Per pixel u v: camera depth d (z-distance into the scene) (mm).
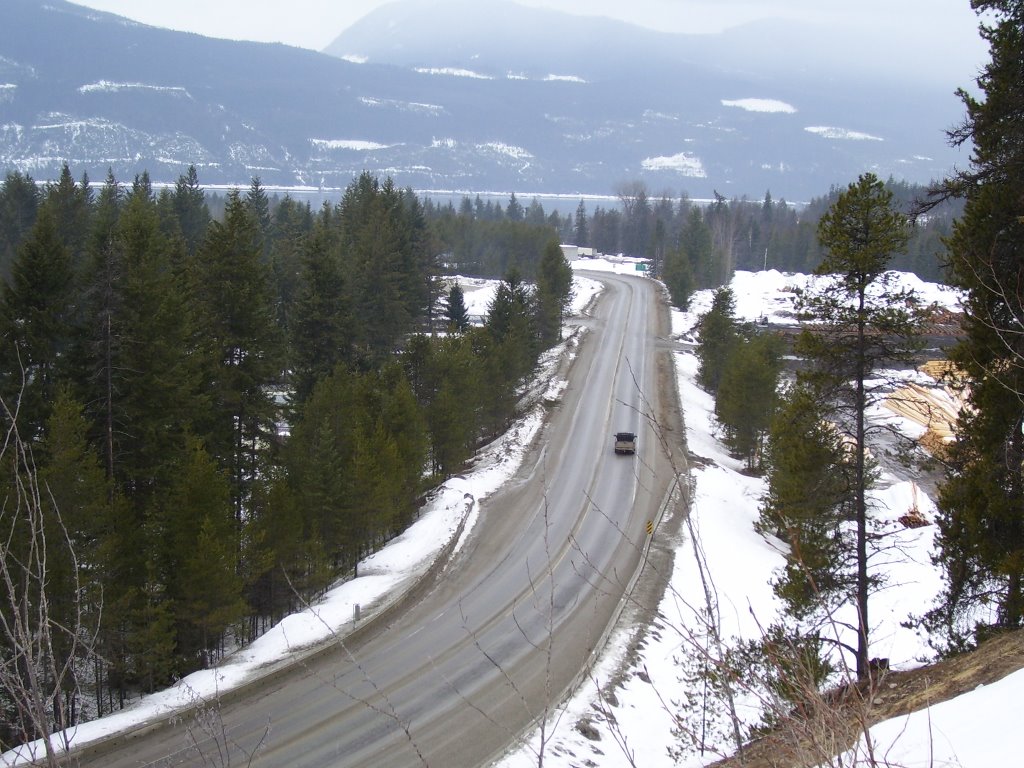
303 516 25047
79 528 17609
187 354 26109
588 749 16297
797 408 16047
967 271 13367
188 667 20703
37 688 3955
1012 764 6254
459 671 19422
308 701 17781
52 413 23156
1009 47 13008
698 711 15773
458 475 36031
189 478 20219
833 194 124188
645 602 23984
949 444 15320
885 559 28562
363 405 30578
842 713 4859
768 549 30734
